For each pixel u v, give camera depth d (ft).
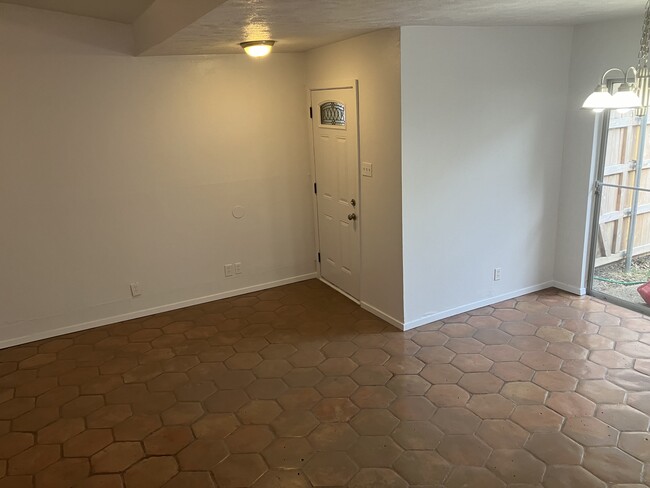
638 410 10.04
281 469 8.99
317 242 17.88
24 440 10.11
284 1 7.59
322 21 10.00
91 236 14.65
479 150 13.83
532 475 8.54
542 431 9.58
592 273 15.55
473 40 12.85
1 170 13.25
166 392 11.56
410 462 8.99
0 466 9.39
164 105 14.82
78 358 13.30
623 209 14.40
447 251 14.08
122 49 13.99
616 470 8.54
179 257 15.99
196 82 15.08
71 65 13.50
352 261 15.83
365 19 10.23
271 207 17.07
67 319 14.79
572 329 13.48
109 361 13.07
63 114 13.65
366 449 9.38
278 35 11.75
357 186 14.65
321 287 17.47
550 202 15.62
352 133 14.48
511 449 9.16
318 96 15.96
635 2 9.88
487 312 14.82
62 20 13.19
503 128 14.06
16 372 12.71
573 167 15.12
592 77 14.07
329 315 15.20
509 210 14.89
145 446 9.77
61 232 14.25
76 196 14.24
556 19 12.44
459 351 12.66
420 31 12.02
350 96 14.17
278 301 16.44
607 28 13.42
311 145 17.02
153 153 14.97
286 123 16.67
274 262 17.57
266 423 10.28
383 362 12.34
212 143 15.70
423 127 12.74
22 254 13.88
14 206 13.56
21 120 13.23
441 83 12.68
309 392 11.27
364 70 13.32
